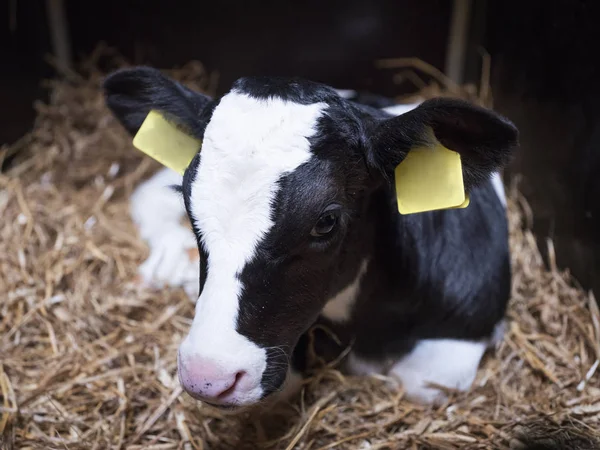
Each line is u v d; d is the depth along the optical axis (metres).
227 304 0.42
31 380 0.63
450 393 0.61
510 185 0.84
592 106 0.65
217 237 0.42
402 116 0.45
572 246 0.70
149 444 0.58
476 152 0.45
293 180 0.42
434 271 0.59
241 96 0.45
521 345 0.66
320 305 0.49
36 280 0.74
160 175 0.87
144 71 0.53
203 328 0.42
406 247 0.56
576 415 0.58
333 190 0.44
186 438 0.57
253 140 0.43
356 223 0.50
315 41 0.99
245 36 1.00
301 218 0.42
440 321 0.61
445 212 0.59
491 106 0.89
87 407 0.61
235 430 0.58
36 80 0.98
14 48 0.91
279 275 0.43
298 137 0.43
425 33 0.97
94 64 1.05
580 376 0.62
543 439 0.55
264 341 0.44
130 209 0.87
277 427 0.59
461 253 0.60
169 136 0.55
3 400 0.61
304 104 0.45
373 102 0.77
